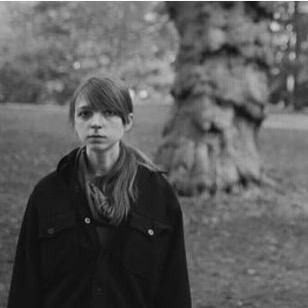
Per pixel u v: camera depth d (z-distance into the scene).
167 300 1.95
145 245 1.85
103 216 1.83
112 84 1.83
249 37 6.77
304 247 5.83
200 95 6.83
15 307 1.92
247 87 6.81
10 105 7.22
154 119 7.38
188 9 6.82
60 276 1.85
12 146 6.24
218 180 6.71
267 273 5.46
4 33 7.29
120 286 1.84
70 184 1.87
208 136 6.82
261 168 6.98
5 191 5.68
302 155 7.34
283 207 6.45
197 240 5.85
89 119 1.82
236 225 6.15
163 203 1.90
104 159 1.85
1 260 5.00
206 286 5.27
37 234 1.88
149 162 1.95
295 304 4.99
